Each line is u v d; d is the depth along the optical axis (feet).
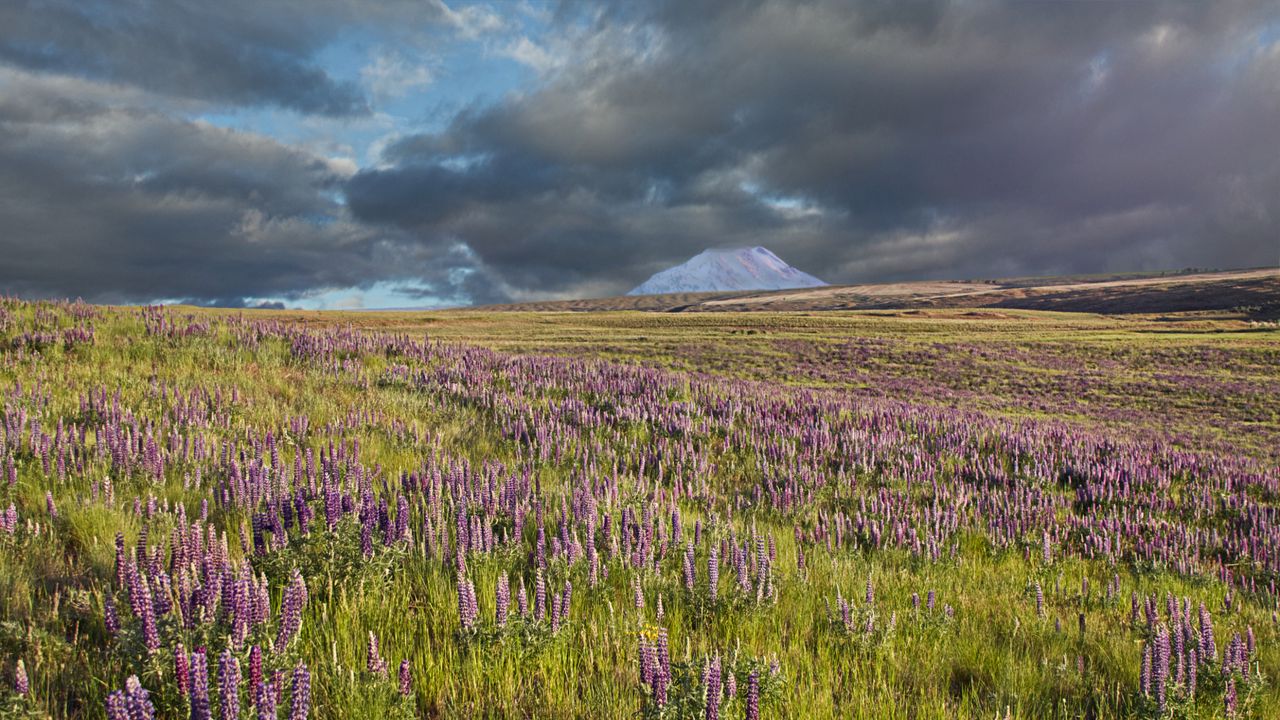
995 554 28.09
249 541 15.94
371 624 13.71
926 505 32.42
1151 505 39.47
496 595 13.57
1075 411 103.60
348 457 26.23
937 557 25.46
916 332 250.78
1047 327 279.69
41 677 10.67
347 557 15.26
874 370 148.05
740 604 16.87
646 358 158.51
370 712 10.39
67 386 34.35
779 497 30.86
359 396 40.75
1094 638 18.81
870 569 22.77
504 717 11.28
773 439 42.55
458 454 29.91
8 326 46.91
